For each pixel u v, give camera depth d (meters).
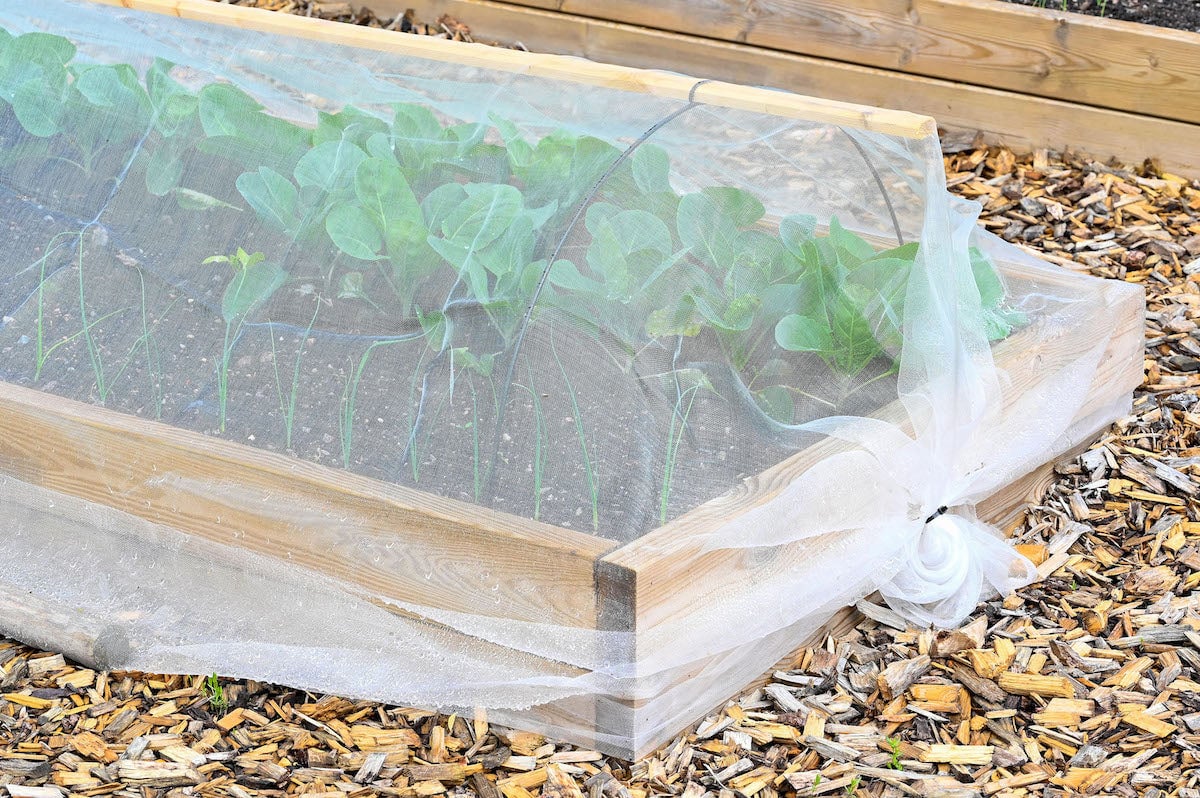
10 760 1.86
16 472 2.18
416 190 2.23
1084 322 2.31
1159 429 2.64
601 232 2.11
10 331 2.23
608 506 1.88
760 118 2.21
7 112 2.44
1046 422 2.25
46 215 2.34
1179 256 3.21
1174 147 3.49
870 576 2.00
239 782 1.83
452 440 1.98
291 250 2.21
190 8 2.50
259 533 2.00
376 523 1.90
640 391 2.01
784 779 1.83
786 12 3.85
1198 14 3.94
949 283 1.94
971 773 1.85
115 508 2.11
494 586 1.83
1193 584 2.23
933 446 1.98
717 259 2.13
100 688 2.02
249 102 2.36
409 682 1.92
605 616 1.74
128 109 2.40
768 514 1.83
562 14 4.19
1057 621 2.16
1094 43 3.49
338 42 2.41
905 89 3.79
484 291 2.09
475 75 2.34
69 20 2.52
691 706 1.88
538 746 1.89
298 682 1.96
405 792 1.81
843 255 2.15
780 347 2.10
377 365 2.08
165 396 2.11
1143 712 1.95
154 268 2.24
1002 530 2.37
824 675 2.02
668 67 4.08
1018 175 3.60
